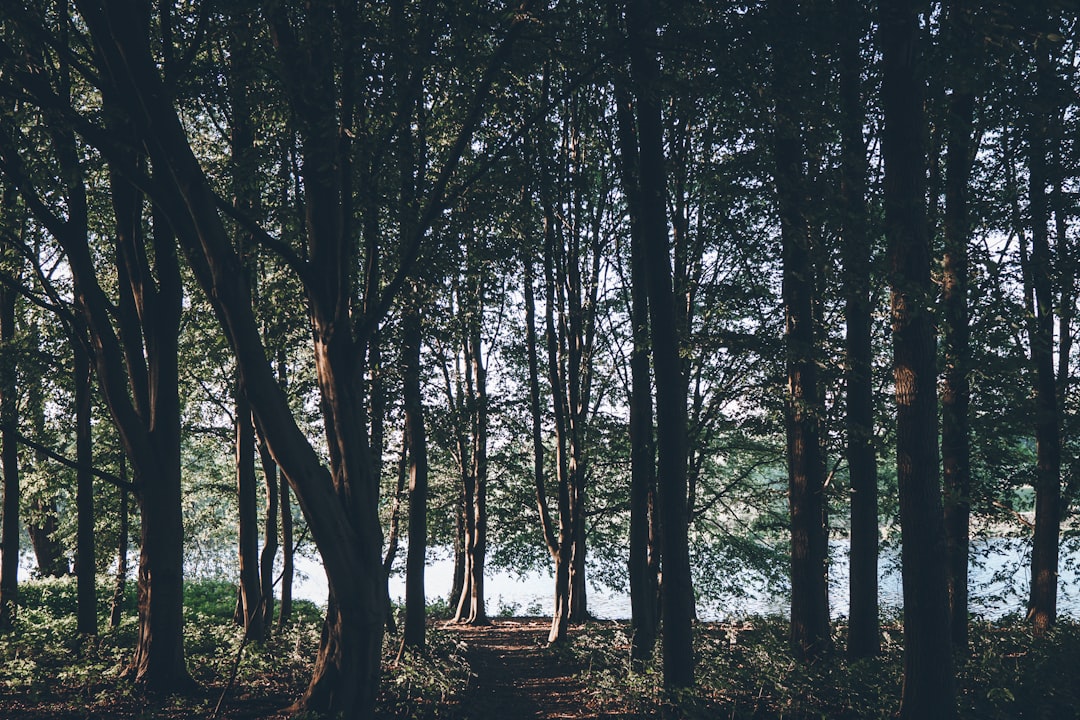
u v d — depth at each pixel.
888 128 8.85
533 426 21.92
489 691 14.15
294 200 11.78
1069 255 13.49
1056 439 14.71
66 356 16.06
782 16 8.43
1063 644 12.79
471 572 27.14
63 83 11.45
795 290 13.11
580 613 27.09
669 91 9.28
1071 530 17.22
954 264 12.27
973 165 13.48
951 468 13.17
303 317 13.98
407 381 14.78
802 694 10.55
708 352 14.20
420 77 9.09
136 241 11.76
